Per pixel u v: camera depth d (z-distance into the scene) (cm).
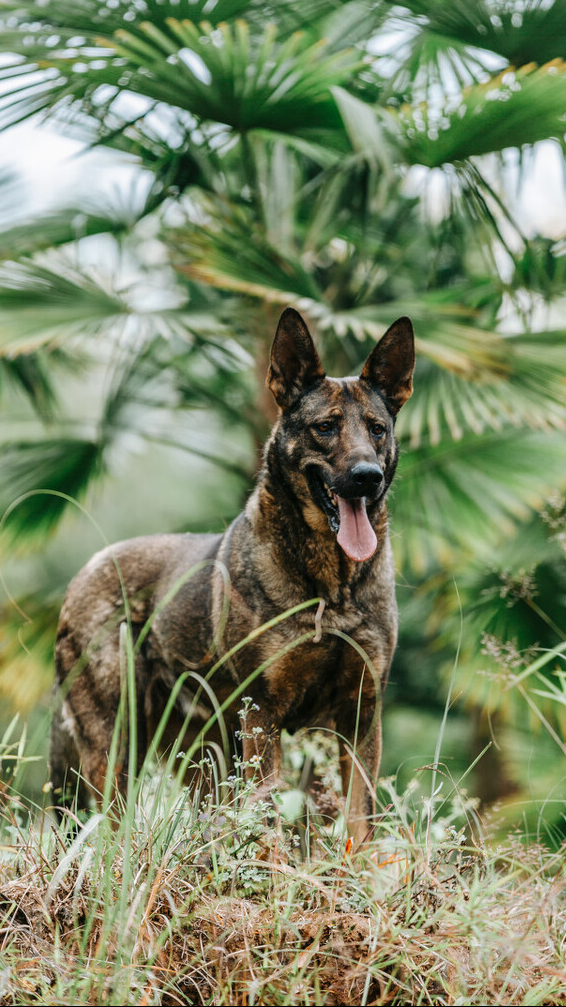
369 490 315
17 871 260
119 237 606
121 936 212
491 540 561
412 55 547
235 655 333
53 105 536
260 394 620
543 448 562
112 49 501
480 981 222
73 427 722
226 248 526
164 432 646
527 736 575
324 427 330
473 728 721
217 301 616
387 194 525
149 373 666
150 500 1273
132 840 250
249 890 244
